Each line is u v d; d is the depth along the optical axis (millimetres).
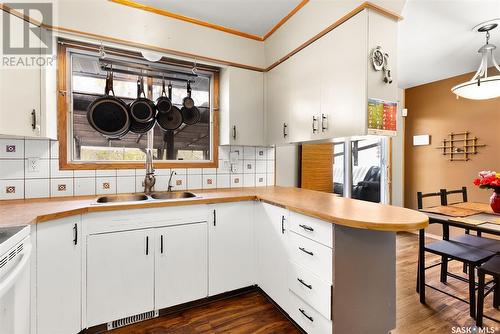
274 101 2533
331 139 1987
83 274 1567
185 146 2561
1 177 1799
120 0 1987
